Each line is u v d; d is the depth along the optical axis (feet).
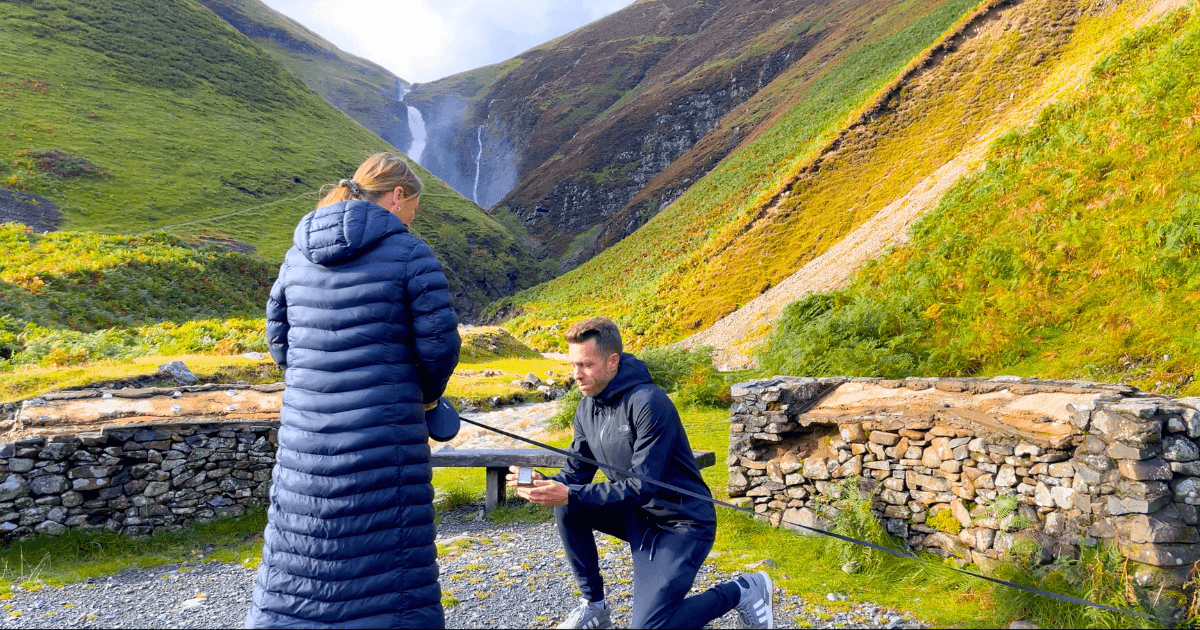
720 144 329.93
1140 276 33.50
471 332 91.86
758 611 10.26
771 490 17.66
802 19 486.79
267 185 277.44
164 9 378.32
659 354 51.57
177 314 143.33
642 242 218.79
